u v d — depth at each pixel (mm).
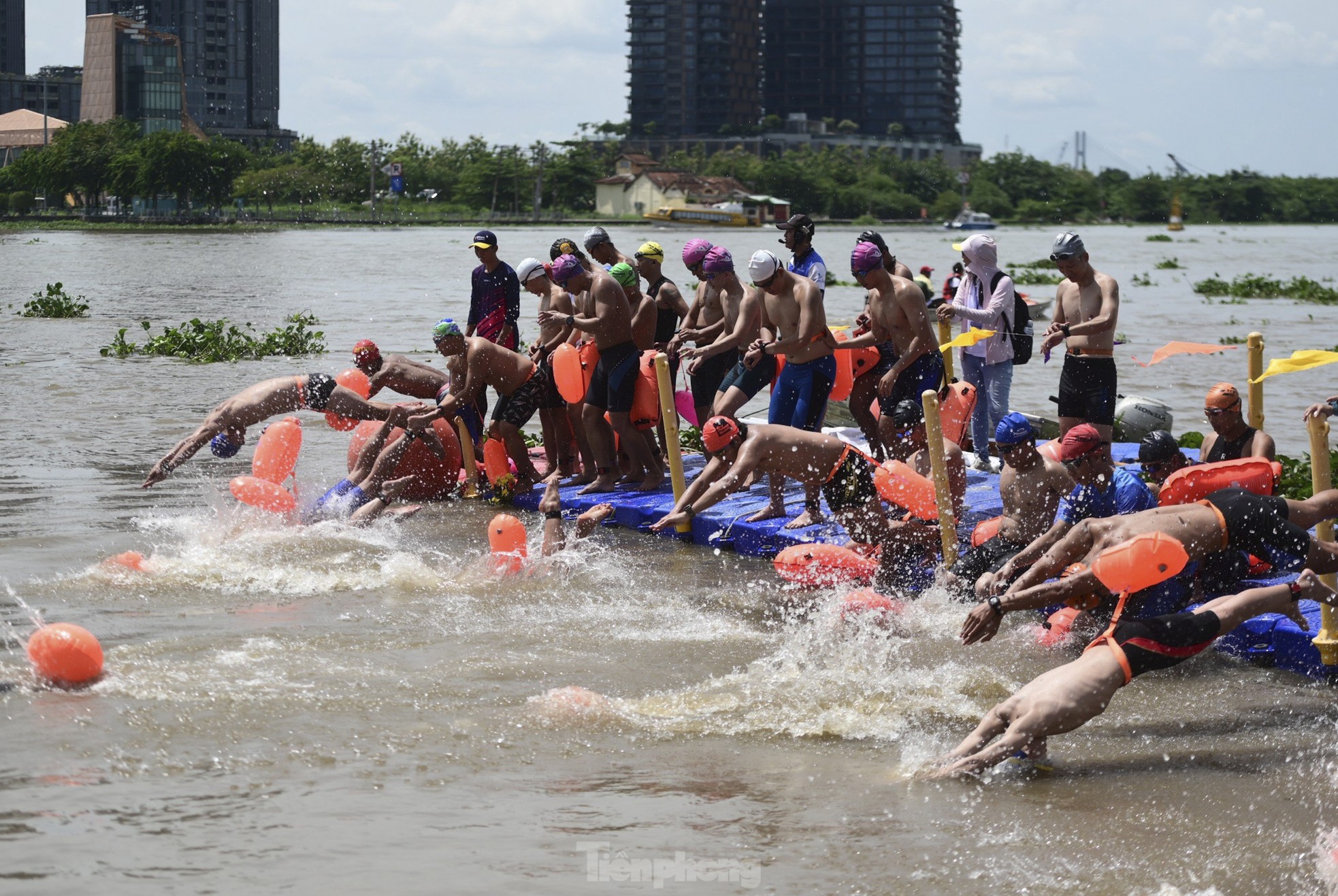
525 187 174000
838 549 9859
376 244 99875
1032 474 9078
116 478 14008
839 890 5379
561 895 5270
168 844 5668
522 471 13172
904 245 103000
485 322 13945
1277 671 8266
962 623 9031
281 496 11992
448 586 10102
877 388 12328
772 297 11367
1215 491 8383
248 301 42750
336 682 7855
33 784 6270
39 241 100688
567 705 7492
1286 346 30531
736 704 7625
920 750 6984
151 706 7359
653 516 12055
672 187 170375
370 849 5660
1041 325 32125
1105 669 6746
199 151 145250
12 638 8500
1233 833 5957
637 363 12516
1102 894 5375
